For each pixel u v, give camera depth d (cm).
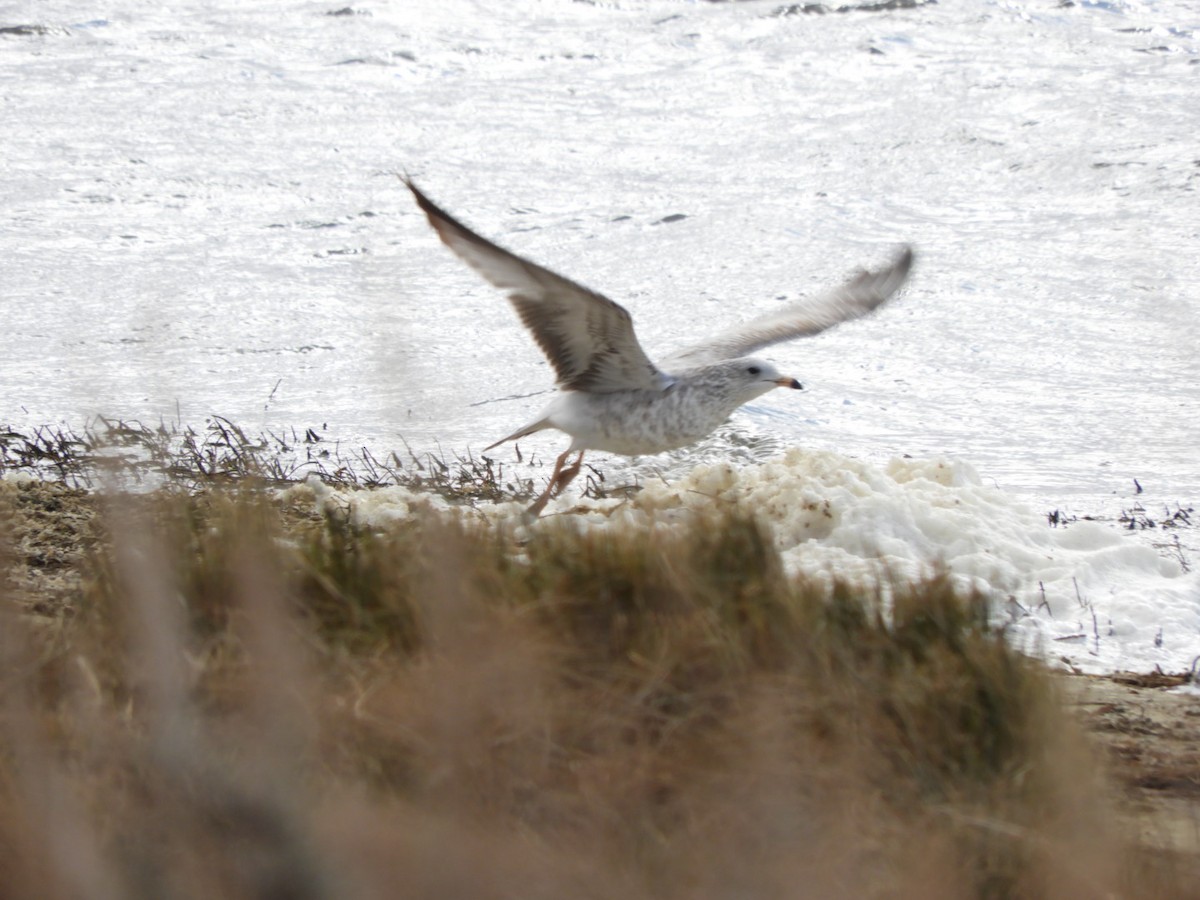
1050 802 716
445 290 2395
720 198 2920
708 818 660
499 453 1634
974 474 1370
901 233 2748
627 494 1454
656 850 639
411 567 862
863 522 1189
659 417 1180
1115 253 2617
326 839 607
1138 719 924
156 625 719
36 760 630
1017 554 1205
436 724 693
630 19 4231
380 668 757
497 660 729
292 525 1186
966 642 856
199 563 854
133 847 606
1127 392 2006
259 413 1788
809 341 2228
